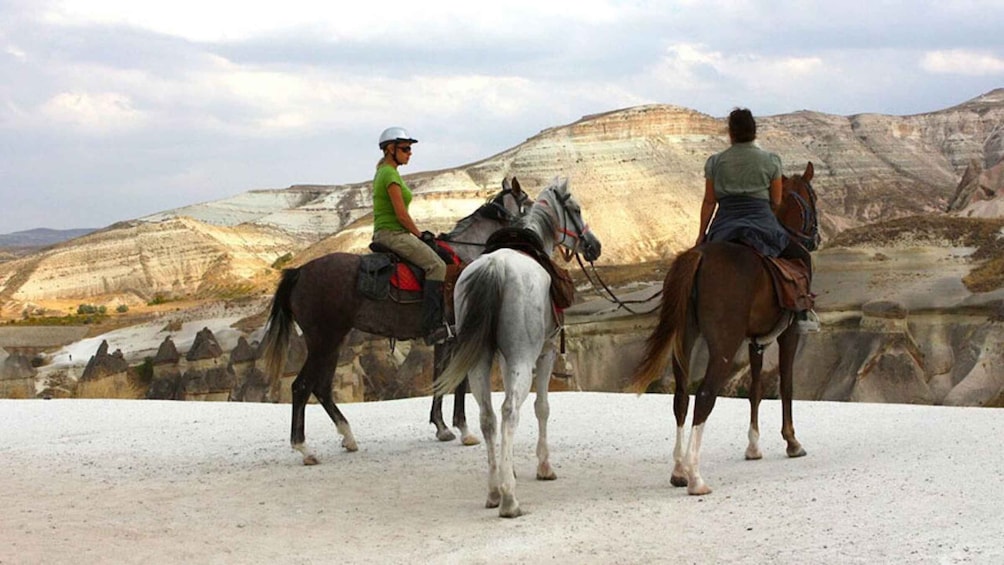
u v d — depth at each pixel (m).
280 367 12.81
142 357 132.50
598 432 14.25
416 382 55.00
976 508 8.05
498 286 8.94
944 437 12.16
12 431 16.02
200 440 14.87
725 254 9.71
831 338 64.44
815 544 7.25
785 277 10.02
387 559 7.67
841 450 11.84
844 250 84.69
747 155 10.27
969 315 64.44
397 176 12.53
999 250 78.50
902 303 65.19
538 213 10.98
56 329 164.12
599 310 83.50
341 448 13.73
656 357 9.45
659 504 9.05
